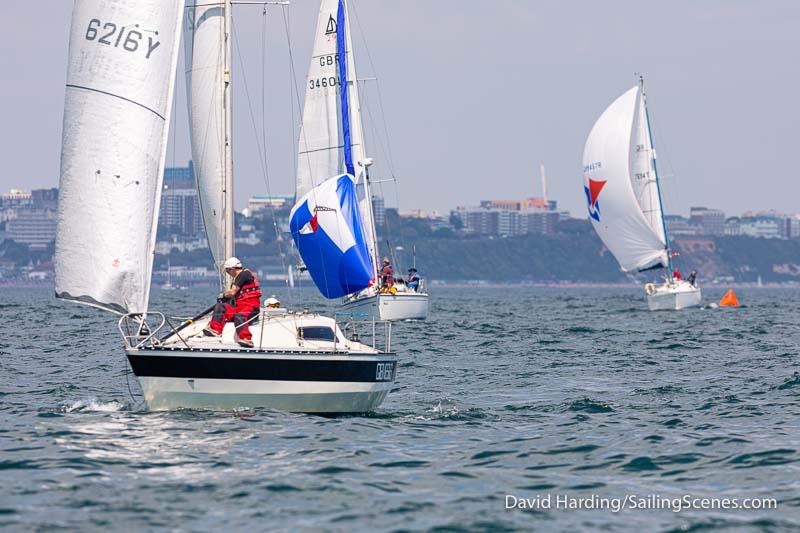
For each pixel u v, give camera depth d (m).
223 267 74.94
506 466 52.16
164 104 64.25
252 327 64.75
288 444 55.38
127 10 63.03
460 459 53.53
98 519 40.91
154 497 44.31
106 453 52.34
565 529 41.00
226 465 50.31
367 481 48.09
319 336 66.12
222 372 61.06
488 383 87.62
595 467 52.16
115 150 62.59
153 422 59.94
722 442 58.06
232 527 40.19
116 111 62.72
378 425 62.59
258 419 61.19
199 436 56.47
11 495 44.31
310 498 44.78
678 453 55.25
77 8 62.59
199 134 76.31
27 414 64.19
